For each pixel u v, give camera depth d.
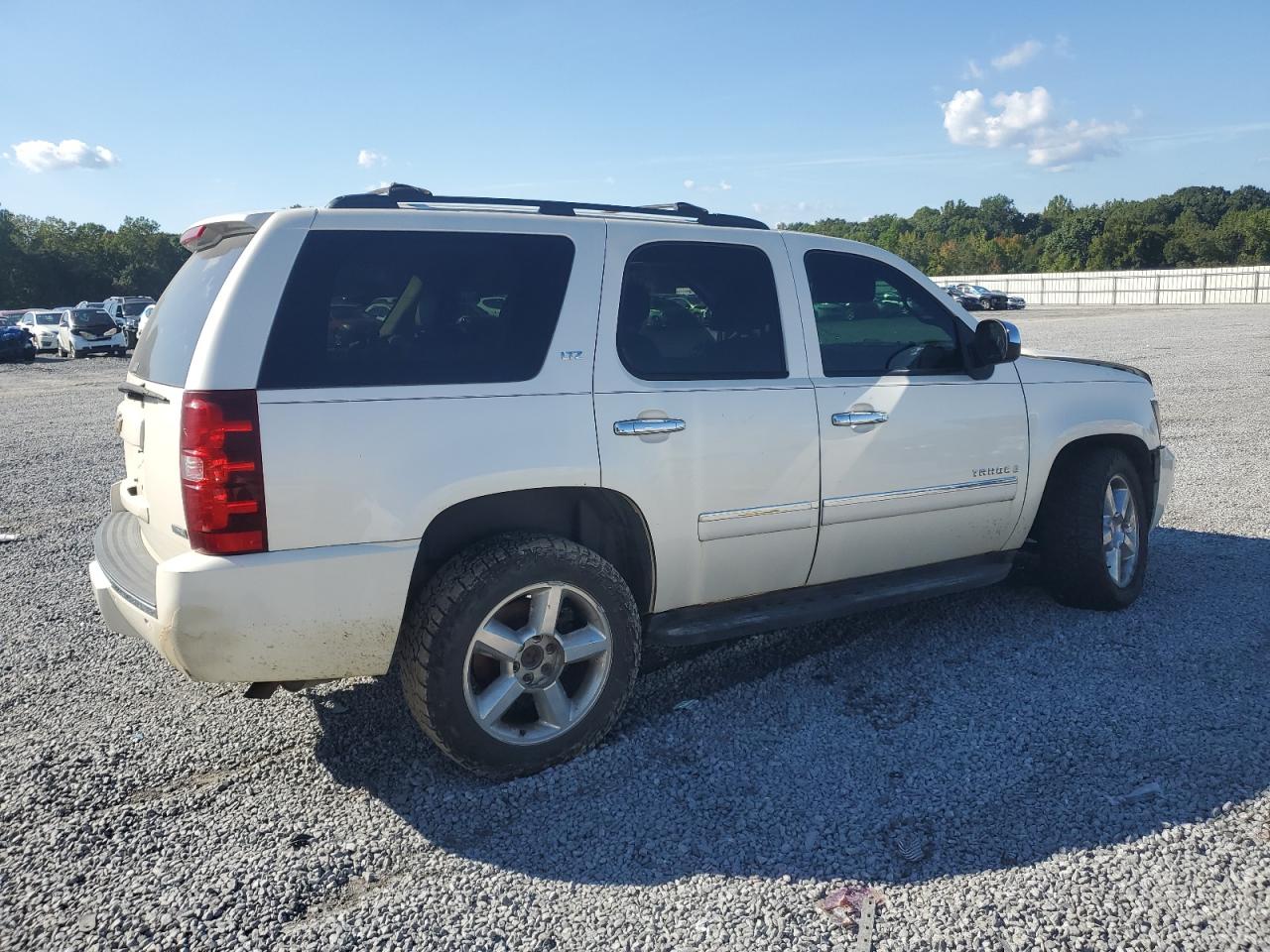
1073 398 4.95
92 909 2.79
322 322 3.21
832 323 4.29
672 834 3.11
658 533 3.75
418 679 3.32
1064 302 60.06
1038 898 2.72
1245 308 42.59
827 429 4.10
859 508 4.23
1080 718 3.82
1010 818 3.13
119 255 106.50
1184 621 4.86
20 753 3.75
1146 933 2.57
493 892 2.84
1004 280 63.41
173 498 3.18
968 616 5.02
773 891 2.80
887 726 3.81
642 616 3.94
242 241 3.38
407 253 3.40
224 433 3.02
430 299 3.42
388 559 3.22
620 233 3.82
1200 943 2.53
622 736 3.79
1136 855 2.91
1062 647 4.56
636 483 3.66
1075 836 3.02
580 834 3.13
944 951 2.53
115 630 3.62
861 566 4.38
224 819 3.26
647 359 3.77
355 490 3.17
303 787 3.47
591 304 3.68
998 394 4.66
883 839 3.04
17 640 4.99
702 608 4.09
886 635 4.81
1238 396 13.19
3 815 3.30
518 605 3.52
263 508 3.06
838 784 3.38
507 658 3.44
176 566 3.02
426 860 3.01
